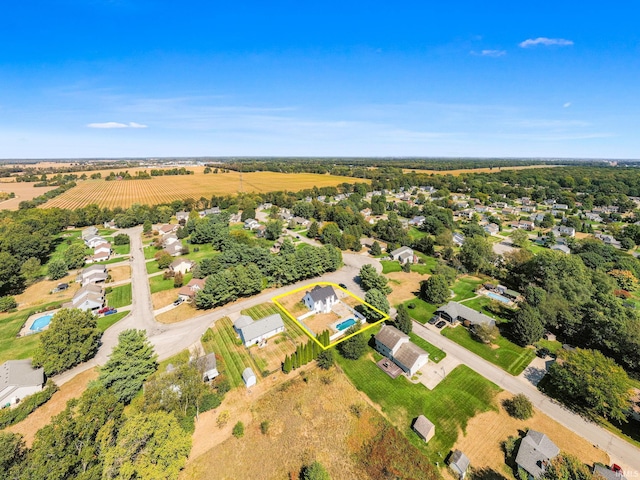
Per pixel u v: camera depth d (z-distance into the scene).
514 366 47.62
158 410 34.31
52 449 24.94
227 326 57.66
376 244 98.44
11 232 93.88
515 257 78.50
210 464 32.50
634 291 73.44
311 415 38.59
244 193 188.00
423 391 42.44
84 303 62.00
